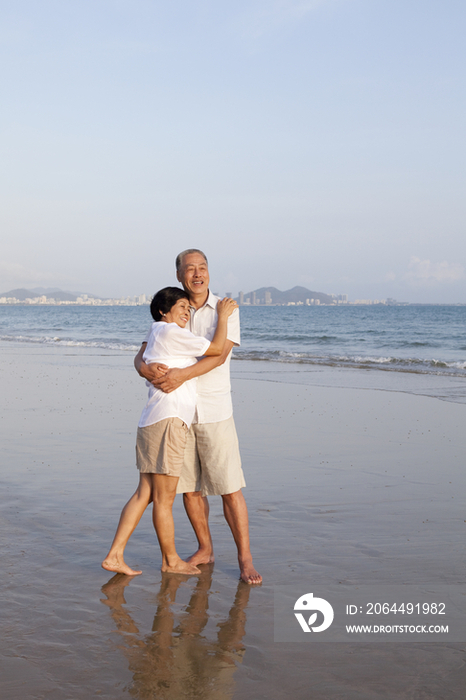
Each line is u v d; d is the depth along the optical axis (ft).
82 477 17.70
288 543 12.71
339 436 24.43
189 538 13.35
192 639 8.75
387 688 7.53
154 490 11.41
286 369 54.90
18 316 313.32
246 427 26.50
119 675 7.77
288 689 7.51
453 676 7.80
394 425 26.89
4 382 42.24
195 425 11.68
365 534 13.19
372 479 17.85
